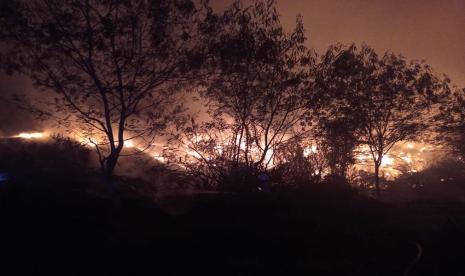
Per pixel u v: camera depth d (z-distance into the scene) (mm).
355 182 17734
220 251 8320
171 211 11312
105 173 11711
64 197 10180
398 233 10586
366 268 8398
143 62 11867
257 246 8633
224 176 14867
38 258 7680
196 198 12031
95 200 10570
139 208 10891
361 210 12180
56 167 14070
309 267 8078
